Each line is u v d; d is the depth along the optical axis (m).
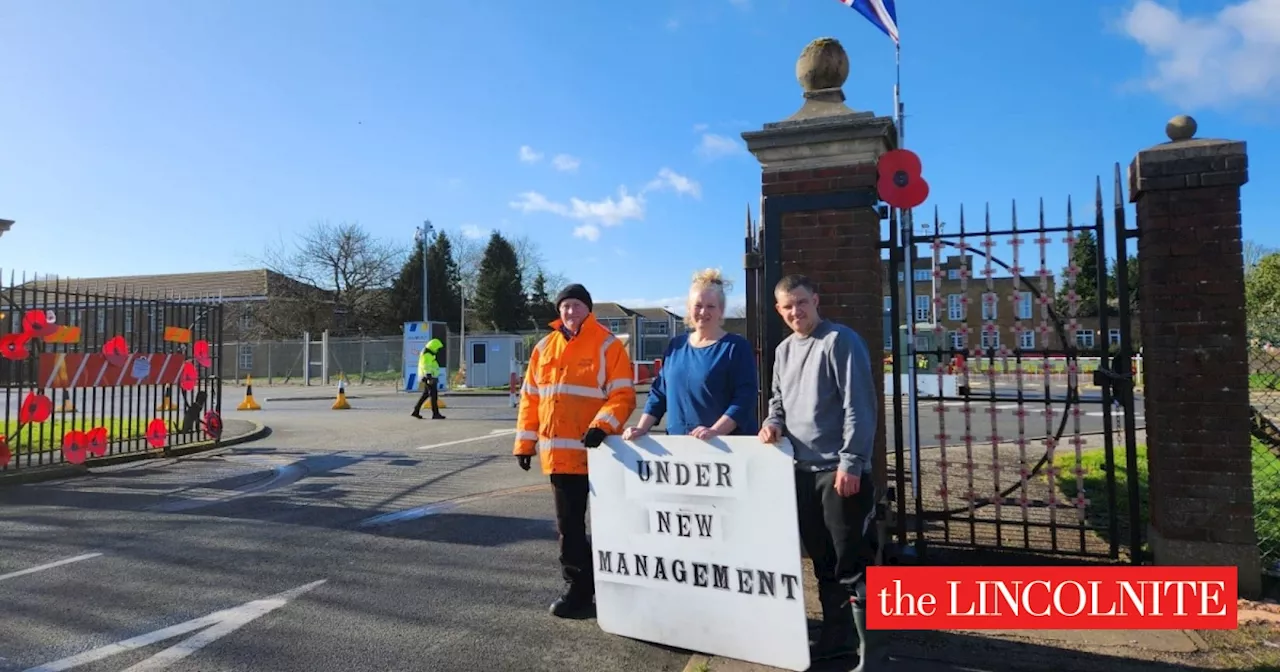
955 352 4.57
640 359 34.06
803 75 4.95
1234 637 3.44
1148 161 4.03
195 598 4.23
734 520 3.32
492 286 58.59
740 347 3.57
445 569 4.75
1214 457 3.93
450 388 26.31
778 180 4.79
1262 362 5.59
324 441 11.50
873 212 4.73
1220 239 3.93
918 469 4.59
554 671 3.30
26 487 7.58
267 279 46.34
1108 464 4.29
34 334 7.93
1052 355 4.45
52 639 3.65
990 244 4.52
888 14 5.62
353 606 4.10
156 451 9.67
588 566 3.97
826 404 3.29
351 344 32.16
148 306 10.16
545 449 3.93
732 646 3.32
